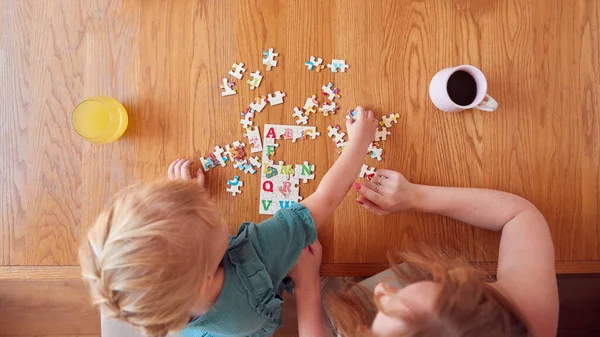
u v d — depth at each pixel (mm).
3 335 1414
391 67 1010
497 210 938
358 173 954
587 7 1019
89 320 1426
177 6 991
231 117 992
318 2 1006
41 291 1414
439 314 598
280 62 1000
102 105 962
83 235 965
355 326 820
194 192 712
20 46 977
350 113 999
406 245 991
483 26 1019
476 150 1011
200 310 774
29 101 974
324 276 1011
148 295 631
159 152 982
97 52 983
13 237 957
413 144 1008
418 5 1014
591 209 1007
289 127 995
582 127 1015
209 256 700
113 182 974
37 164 966
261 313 849
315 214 912
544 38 1019
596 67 1021
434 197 958
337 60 1004
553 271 836
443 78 936
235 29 997
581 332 1414
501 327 602
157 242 630
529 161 1011
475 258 995
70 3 983
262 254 839
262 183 988
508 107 1015
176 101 987
